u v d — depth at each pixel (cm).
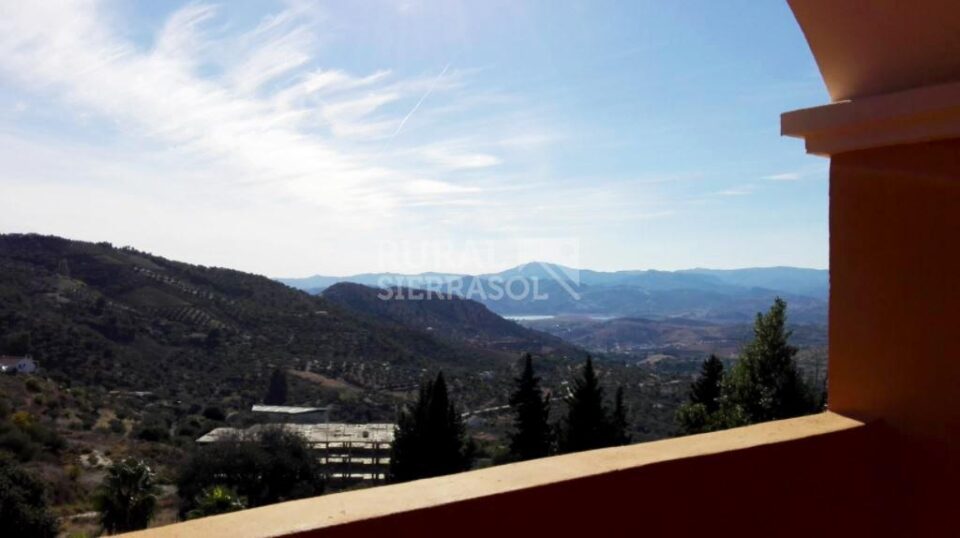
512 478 117
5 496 1558
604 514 121
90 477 2045
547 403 2434
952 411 159
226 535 89
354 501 104
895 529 170
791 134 186
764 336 1305
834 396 183
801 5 172
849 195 180
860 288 177
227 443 2273
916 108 157
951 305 159
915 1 150
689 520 134
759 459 146
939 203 160
